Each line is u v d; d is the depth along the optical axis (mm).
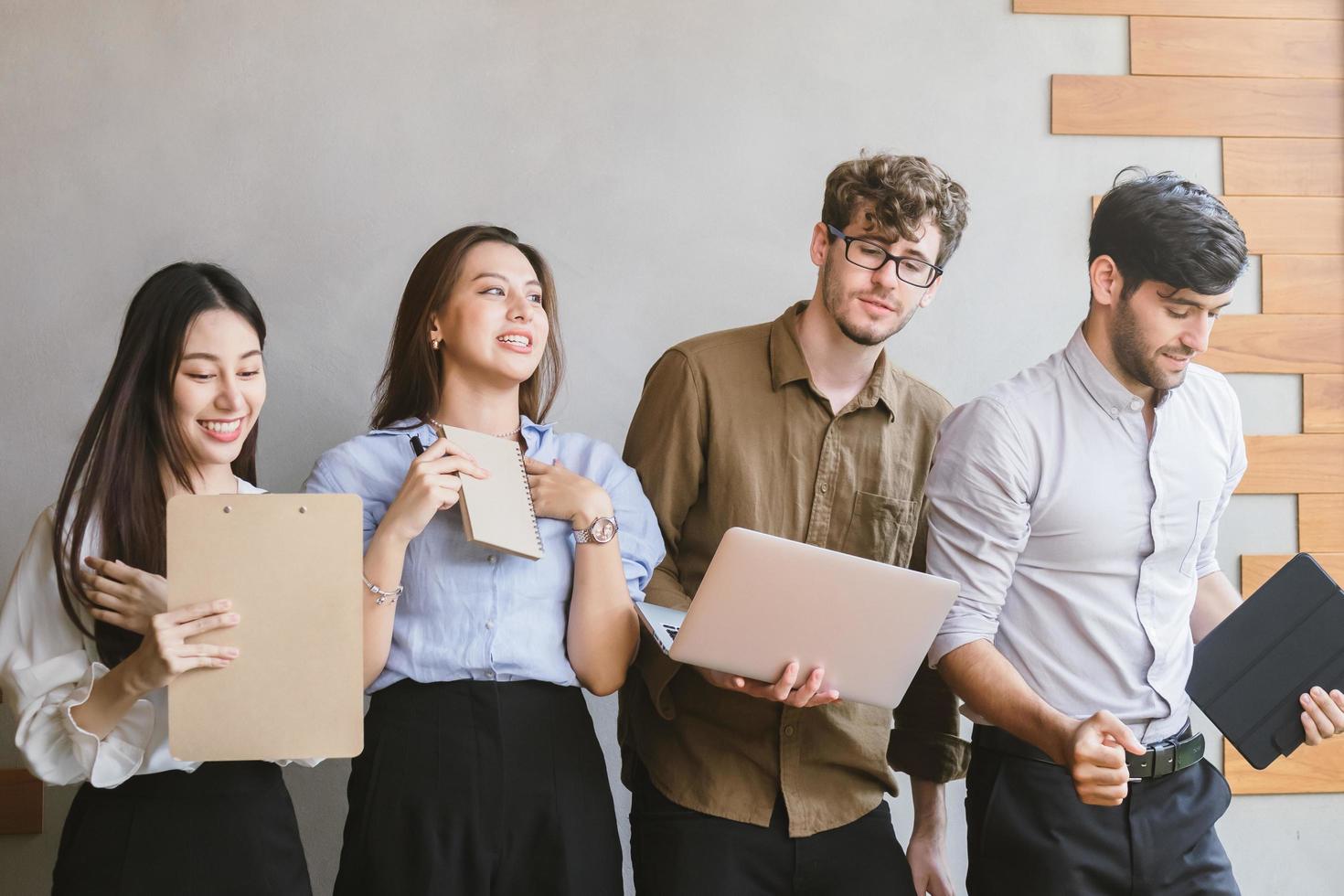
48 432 2482
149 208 2504
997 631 1918
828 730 2051
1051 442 1900
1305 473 2658
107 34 2502
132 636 1725
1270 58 2691
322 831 2514
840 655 1769
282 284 2527
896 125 2631
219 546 1637
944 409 2207
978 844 1911
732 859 1982
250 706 1629
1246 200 2676
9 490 2473
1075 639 1897
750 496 2078
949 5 2646
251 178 2523
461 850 1773
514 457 1890
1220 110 2680
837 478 2098
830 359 2084
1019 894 1858
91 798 1693
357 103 2541
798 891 2010
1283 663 1865
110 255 2496
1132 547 1895
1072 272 2660
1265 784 2613
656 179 2592
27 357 2482
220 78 2520
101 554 1734
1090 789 1670
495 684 1833
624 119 2588
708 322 2604
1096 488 1884
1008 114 2652
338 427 2535
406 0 2553
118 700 1609
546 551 1919
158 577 1689
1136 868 1841
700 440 2107
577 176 2580
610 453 2066
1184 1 2678
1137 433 1906
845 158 2621
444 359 2006
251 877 1696
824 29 2625
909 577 1700
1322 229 2684
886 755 2154
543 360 2158
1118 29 2674
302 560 1647
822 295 2068
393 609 1795
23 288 2482
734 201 2605
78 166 2494
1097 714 1687
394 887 1760
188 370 1756
